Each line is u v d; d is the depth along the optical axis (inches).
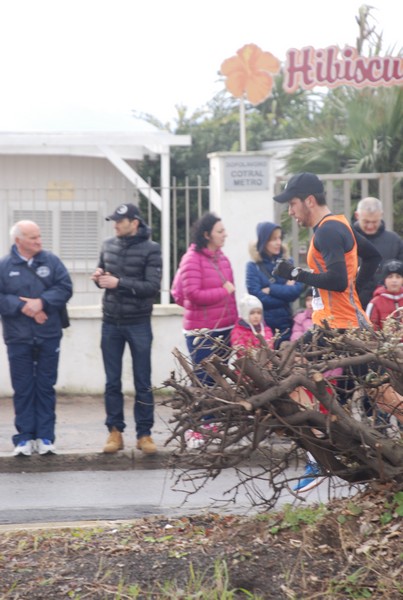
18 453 613.9
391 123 917.2
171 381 337.4
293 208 449.4
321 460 359.6
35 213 856.3
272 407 335.3
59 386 824.9
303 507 392.2
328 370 343.3
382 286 613.0
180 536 380.8
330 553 347.6
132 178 1003.3
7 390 820.0
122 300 617.0
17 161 1013.8
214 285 634.2
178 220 862.5
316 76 820.0
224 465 343.3
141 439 626.2
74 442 661.9
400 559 335.3
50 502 522.3
